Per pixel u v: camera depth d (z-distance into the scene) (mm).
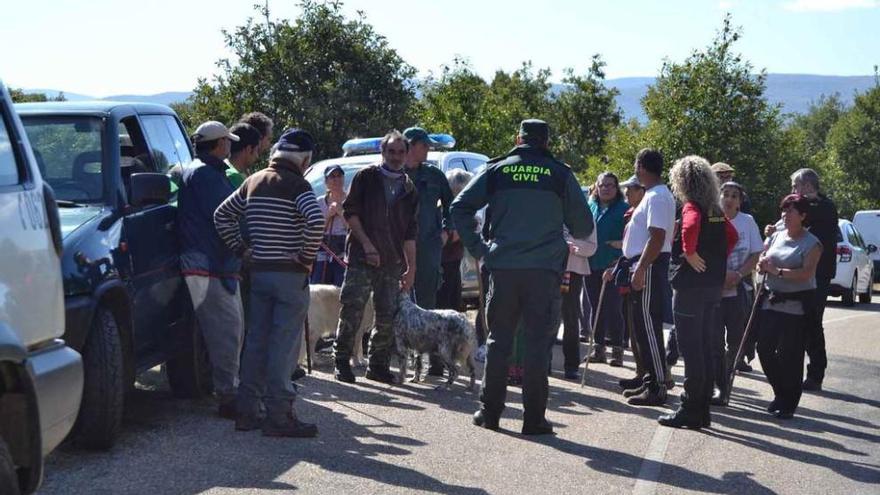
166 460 6891
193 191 7996
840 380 12102
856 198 74375
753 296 12273
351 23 33094
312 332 10477
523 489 6613
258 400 7816
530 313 8117
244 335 9047
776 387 9633
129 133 8320
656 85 45312
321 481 6531
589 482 6867
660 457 7660
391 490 6414
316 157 32219
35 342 5180
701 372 8703
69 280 6598
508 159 8273
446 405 9180
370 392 9609
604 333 12320
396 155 9859
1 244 4914
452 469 7008
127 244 7406
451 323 9773
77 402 5441
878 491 7047
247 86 32406
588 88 65125
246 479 6508
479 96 38250
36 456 4973
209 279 7938
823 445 8422
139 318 7586
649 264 9281
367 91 32812
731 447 8156
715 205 8680
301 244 7707
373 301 10070
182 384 8898
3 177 5176
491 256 8148
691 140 44281
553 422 8742
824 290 11281
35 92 25312
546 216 8117
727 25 44375
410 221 10000
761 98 44594
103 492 6133
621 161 46250
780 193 45750
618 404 9734
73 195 7539
